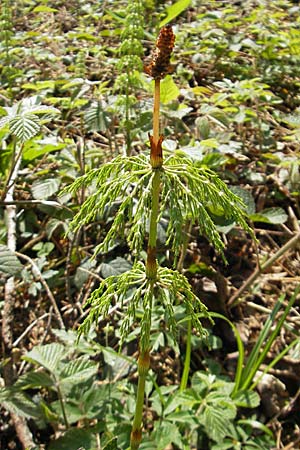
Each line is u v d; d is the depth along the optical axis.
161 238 0.50
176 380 0.44
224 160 0.52
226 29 1.04
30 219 0.57
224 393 0.38
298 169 0.63
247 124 0.73
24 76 0.75
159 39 0.21
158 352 0.46
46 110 0.43
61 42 0.93
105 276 0.49
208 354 0.47
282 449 0.40
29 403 0.37
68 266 0.51
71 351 0.41
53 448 0.36
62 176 0.58
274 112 0.73
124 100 0.58
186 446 0.36
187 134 0.66
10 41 0.86
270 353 0.47
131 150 0.63
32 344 0.47
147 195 0.23
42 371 0.41
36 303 0.51
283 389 0.44
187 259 0.54
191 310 0.26
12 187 0.56
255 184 0.63
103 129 0.57
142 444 0.35
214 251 0.56
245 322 0.50
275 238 0.60
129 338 0.43
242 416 0.42
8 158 0.57
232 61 0.89
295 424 0.42
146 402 0.40
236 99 0.70
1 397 0.37
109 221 0.56
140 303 0.45
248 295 0.51
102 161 0.62
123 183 0.23
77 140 0.69
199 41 0.94
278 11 1.19
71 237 0.52
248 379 0.40
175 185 0.23
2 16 0.74
